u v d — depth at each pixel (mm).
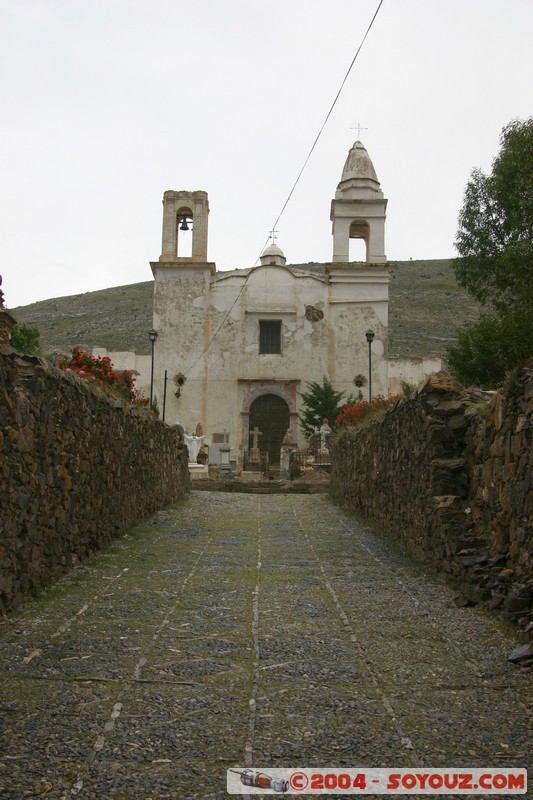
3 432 6781
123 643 6227
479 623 6996
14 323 7242
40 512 7977
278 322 39844
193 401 39031
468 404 10133
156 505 16656
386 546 12273
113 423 11742
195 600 7945
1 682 5211
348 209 40656
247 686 5246
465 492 9688
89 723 4527
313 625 6941
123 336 82688
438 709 4820
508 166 22016
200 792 3732
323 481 26953
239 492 25844
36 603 7520
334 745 4270
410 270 118562
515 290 21453
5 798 3617
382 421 14500
